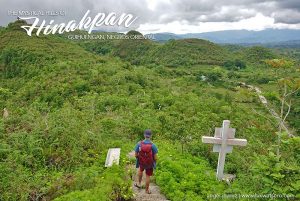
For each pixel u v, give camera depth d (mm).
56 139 12883
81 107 26609
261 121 26984
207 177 10359
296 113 50438
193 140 15133
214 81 99438
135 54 142250
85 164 11750
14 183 9750
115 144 14305
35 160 11633
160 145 14938
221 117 27047
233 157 13531
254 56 153000
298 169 8617
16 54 68000
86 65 53938
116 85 40688
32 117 16953
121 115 22438
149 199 8836
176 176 10125
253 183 9695
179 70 109750
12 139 13195
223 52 152375
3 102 41344
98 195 8133
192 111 27125
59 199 8141
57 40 83000
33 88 42125
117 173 10023
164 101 31531
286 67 13656
